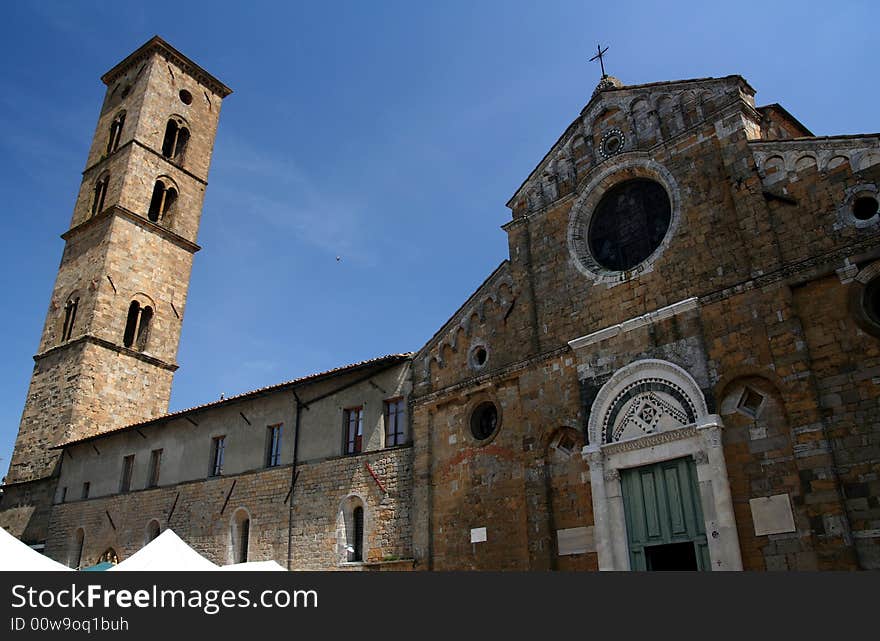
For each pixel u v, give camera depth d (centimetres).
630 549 1970
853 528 1580
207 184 5991
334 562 2802
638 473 2022
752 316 1886
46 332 5075
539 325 2445
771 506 1712
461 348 2725
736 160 2058
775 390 1798
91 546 3903
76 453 4350
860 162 1814
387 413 2952
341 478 2944
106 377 4706
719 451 1823
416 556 2550
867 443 1612
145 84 5731
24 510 4431
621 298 2223
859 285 1728
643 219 2314
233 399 3522
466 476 2508
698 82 2230
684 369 1969
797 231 1878
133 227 5228
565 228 2484
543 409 2317
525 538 2245
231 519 3281
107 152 5759
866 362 1667
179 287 5447
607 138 2456
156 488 3738
